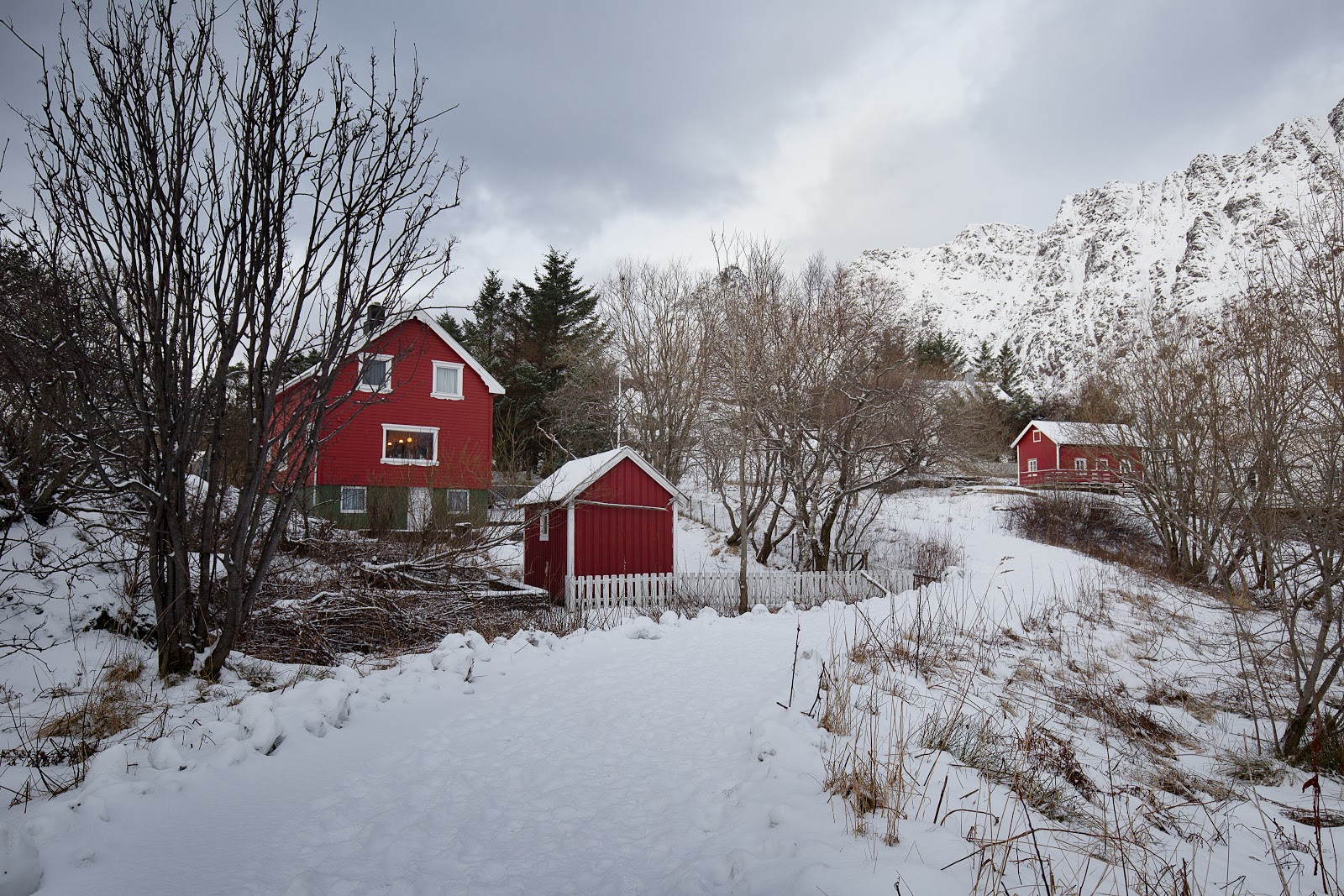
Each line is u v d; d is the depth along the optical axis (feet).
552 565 57.57
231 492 37.04
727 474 110.73
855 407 67.56
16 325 19.86
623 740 18.57
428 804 14.34
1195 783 21.49
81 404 21.25
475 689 23.59
